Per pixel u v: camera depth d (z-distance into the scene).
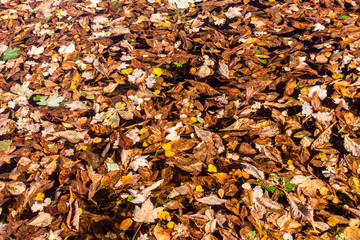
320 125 1.93
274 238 1.42
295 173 1.68
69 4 3.43
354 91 2.12
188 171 1.74
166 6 3.25
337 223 1.48
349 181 1.62
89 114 2.18
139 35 2.89
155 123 2.02
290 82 2.19
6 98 2.36
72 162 1.85
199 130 1.90
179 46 2.70
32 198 1.70
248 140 1.90
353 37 2.54
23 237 1.54
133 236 1.52
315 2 3.05
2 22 3.26
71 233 1.54
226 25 2.90
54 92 2.38
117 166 1.78
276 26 2.81
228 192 1.62
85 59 2.65
